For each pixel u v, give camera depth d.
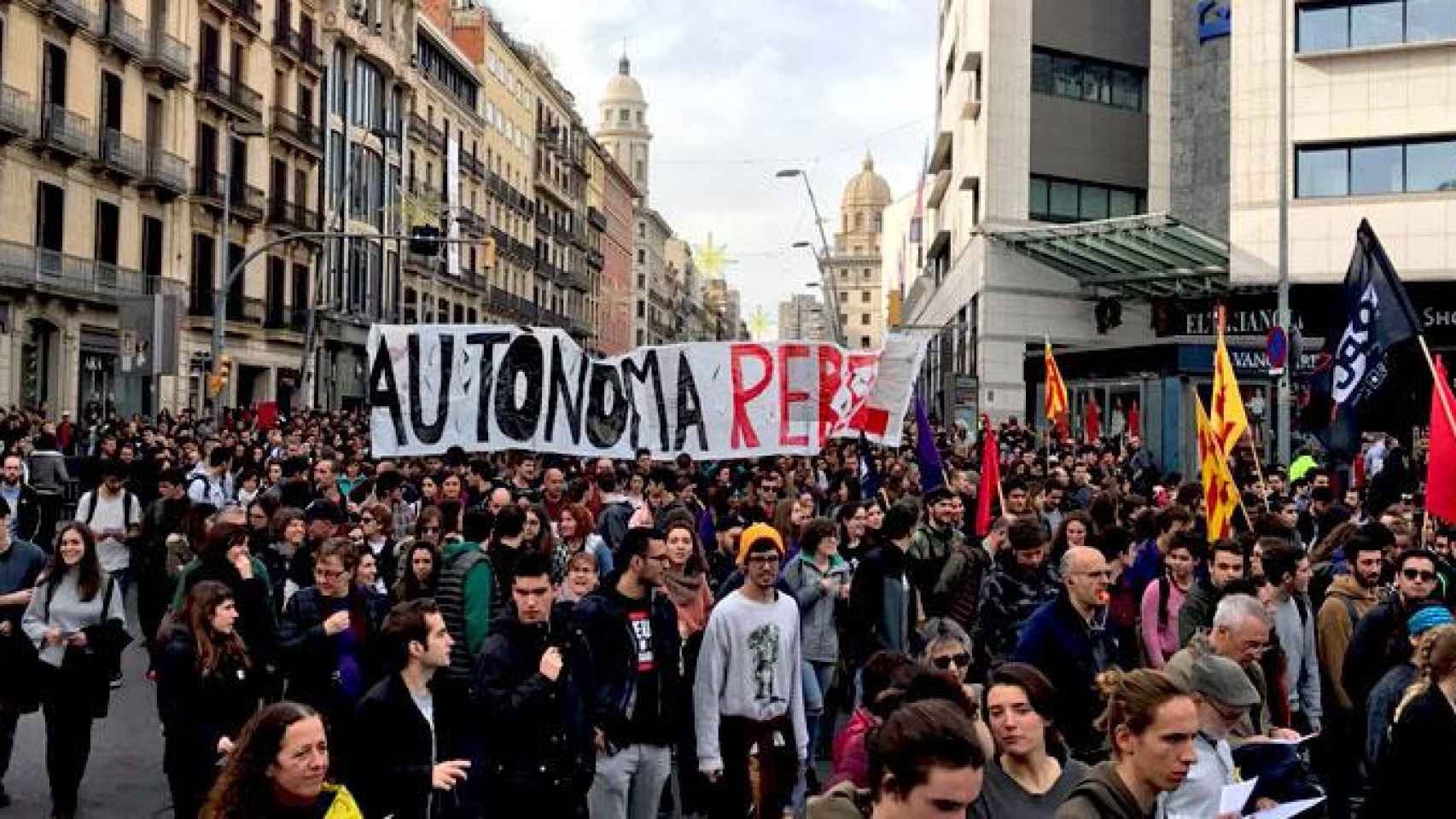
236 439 20.34
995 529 9.77
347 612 7.18
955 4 51.50
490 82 77.25
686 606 7.62
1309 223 35.12
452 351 13.47
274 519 9.77
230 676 6.66
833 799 3.71
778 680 7.10
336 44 53.31
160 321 20.45
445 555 7.85
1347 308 11.04
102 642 8.23
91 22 35.56
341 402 54.19
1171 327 41.03
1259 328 36.06
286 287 48.59
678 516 7.75
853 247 180.75
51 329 34.84
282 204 47.31
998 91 41.59
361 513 10.83
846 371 14.69
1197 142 42.91
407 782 5.60
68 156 34.53
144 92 38.72
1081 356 31.16
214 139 42.94
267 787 4.23
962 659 5.71
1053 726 4.53
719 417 14.23
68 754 8.08
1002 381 41.25
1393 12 34.19
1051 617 6.12
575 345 13.77
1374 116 34.34
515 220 83.75
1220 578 7.30
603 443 13.84
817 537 9.15
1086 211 42.78
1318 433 12.12
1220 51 42.28
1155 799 4.06
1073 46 42.53
